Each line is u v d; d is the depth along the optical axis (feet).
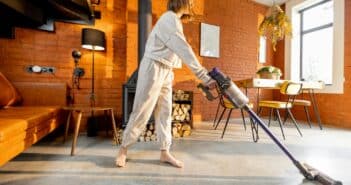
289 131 11.73
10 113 6.57
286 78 18.11
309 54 17.37
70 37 10.77
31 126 5.70
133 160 6.67
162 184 4.96
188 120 11.11
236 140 9.59
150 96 5.95
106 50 11.57
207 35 15.43
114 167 6.03
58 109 8.35
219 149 8.05
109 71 11.65
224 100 10.11
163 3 13.67
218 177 5.41
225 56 16.33
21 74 9.96
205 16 15.40
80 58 10.91
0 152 4.13
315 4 16.53
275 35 13.99
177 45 5.39
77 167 6.01
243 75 17.21
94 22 11.23
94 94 11.28
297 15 17.79
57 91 9.85
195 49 15.07
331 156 7.23
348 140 9.61
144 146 8.46
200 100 15.19
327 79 15.99
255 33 17.93
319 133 11.23
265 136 10.45
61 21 10.58
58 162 6.41
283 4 18.48
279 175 5.56
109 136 10.19
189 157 7.04
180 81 14.40
